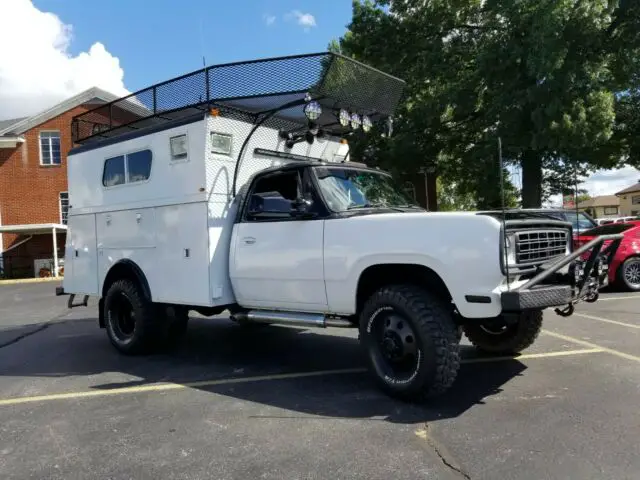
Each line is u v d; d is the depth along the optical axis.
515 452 3.51
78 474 3.44
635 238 11.10
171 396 5.00
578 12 16.25
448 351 4.23
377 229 4.56
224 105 5.81
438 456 3.49
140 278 6.43
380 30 21.45
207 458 3.60
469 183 23.48
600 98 16.56
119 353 6.93
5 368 6.38
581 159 18.69
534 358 5.82
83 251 7.35
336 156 7.07
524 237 4.34
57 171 26.16
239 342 7.35
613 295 10.47
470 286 4.09
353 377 5.41
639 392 4.57
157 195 6.21
